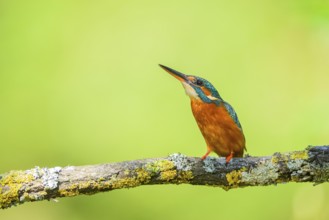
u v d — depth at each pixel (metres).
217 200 12.83
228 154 9.02
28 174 7.46
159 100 14.10
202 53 14.52
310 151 7.57
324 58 13.98
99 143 13.83
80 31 14.60
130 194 13.19
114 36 14.59
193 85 9.18
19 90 14.12
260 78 14.24
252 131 13.79
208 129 8.98
